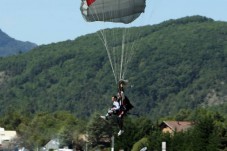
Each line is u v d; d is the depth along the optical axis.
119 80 73.81
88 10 80.31
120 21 80.62
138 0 79.50
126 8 79.75
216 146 198.50
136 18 80.69
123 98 72.69
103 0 79.44
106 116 72.94
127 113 72.69
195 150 199.88
